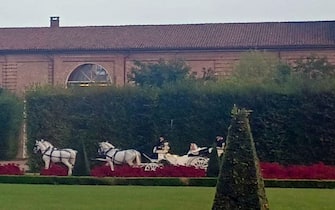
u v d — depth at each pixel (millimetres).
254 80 36062
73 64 57625
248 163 13609
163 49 56312
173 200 19969
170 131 34219
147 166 29828
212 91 34000
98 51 57094
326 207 18375
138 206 18500
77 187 24531
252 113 33438
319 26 57375
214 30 58625
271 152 33188
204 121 34031
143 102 34500
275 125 33219
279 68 47969
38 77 58156
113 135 34625
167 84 35250
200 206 18516
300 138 33094
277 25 58344
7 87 58438
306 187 24578
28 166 34656
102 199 20250
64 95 34969
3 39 59688
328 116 32938
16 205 18719
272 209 17906
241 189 13477
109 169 27906
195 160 30594
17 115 42094
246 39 56281
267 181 24844
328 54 54312
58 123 34938
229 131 13922
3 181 26516
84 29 60438
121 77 56844
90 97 34844
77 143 34719
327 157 32938
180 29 59281
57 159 30828
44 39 59219
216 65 55688
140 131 34469
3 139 41719
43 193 22094
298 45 54344
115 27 60531
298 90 33188
